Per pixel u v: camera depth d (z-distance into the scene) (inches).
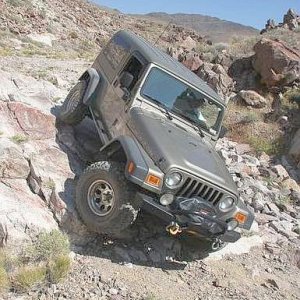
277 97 411.5
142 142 172.9
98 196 169.2
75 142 220.1
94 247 172.1
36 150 198.2
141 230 187.5
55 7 1422.2
